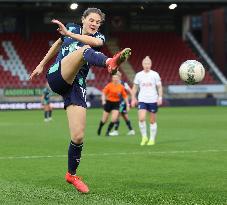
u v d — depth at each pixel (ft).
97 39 64.18
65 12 459.73
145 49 474.08
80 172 93.35
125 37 478.59
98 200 67.31
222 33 489.26
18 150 132.05
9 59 437.17
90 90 409.69
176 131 193.47
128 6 432.66
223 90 426.92
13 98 392.88
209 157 115.03
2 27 454.40
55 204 64.90
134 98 149.59
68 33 63.21
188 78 68.23
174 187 77.36
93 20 67.46
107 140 162.40
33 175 90.22
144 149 133.69
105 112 180.75
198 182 81.82
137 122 253.03
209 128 207.31
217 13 495.41
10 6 424.05
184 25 490.90
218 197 69.46
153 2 381.19
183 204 64.80
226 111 346.95
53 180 84.79
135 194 71.61
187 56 473.67
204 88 424.46
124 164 103.86
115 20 476.95
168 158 113.50
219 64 495.41
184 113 324.19
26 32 455.63
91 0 369.91
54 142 153.89
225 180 83.66
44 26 463.42
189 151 127.85
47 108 266.36
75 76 68.18
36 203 65.62
